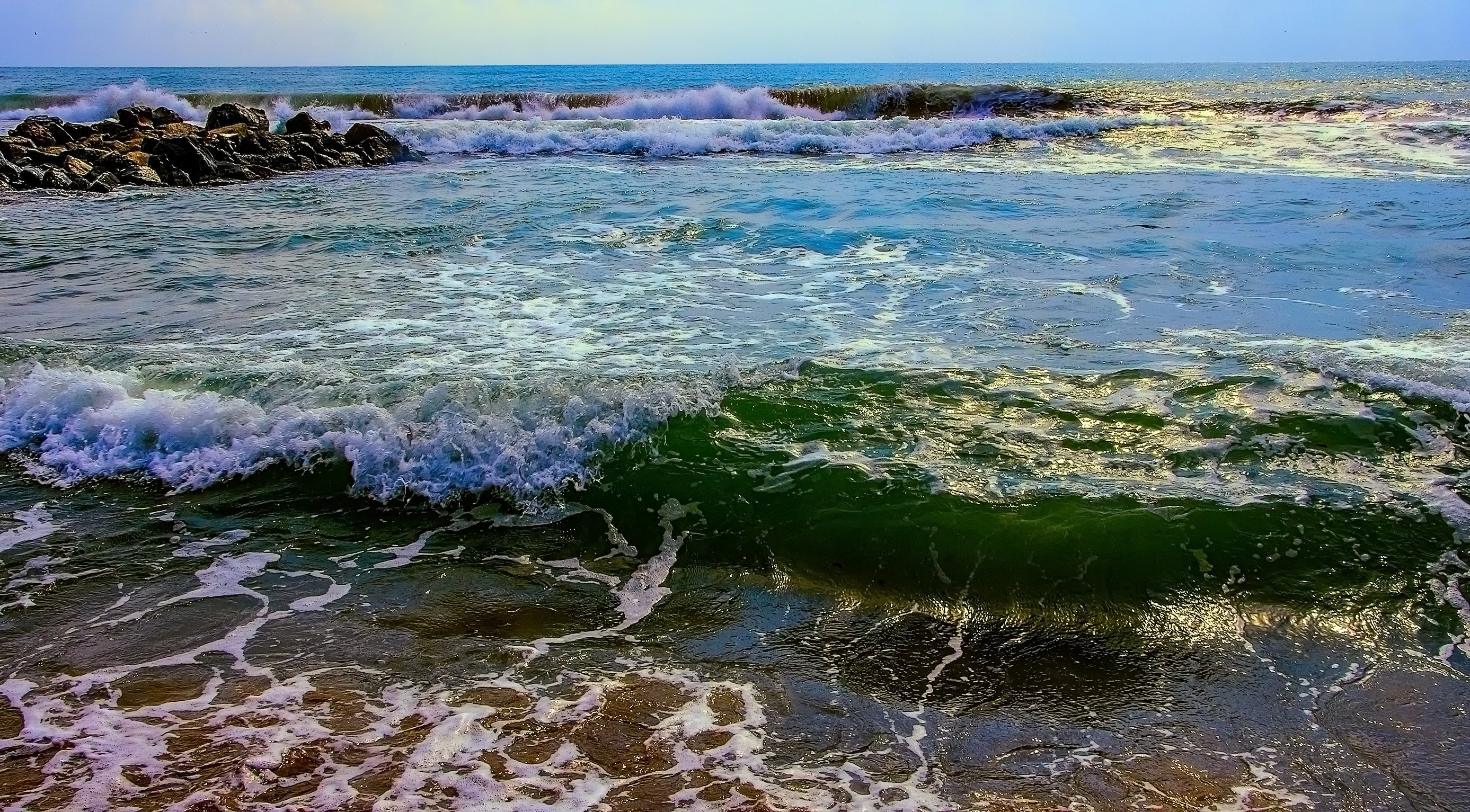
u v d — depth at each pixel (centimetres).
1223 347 693
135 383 623
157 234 1185
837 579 437
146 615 408
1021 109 2609
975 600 419
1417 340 702
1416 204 1255
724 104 2748
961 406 588
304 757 315
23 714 338
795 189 1499
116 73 9650
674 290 896
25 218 1315
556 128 2414
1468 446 523
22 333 758
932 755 324
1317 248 1016
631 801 297
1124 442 536
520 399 569
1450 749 325
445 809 291
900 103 2705
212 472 535
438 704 346
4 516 495
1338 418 554
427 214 1312
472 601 422
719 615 413
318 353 703
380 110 2877
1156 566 432
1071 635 397
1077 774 315
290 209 1380
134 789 299
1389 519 458
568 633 398
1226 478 496
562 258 1038
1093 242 1073
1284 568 430
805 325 772
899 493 486
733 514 484
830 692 360
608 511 493
